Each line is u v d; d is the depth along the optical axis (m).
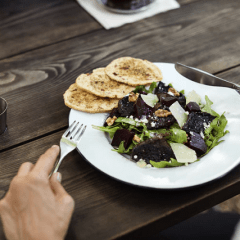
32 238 0.56
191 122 0.71
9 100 0.80
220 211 0.95
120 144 0.68
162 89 0.77
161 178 0.64
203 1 1.08
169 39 0.96
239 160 0.66
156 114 0.73
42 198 0.58
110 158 0.67
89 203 0.65
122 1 1.03
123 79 0.80
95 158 0.66
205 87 0.78
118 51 0.93
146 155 0.68
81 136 0.69
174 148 0.68
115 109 0.74
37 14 1.04
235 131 0.70
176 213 0.64
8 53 0.92
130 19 1.02
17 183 0.59
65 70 0.87
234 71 0.86
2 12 1.04
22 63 0.89
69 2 1.08
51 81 0.85
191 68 0.81
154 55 0.91
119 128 0.71
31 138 0.73
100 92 0.77
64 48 0.93
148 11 1.04
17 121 0.76
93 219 0.63
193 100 0.75
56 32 0.98
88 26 1.00
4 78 0.85
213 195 0.66
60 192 0.60
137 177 0.64
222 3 1.07
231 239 0.89
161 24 1.00
